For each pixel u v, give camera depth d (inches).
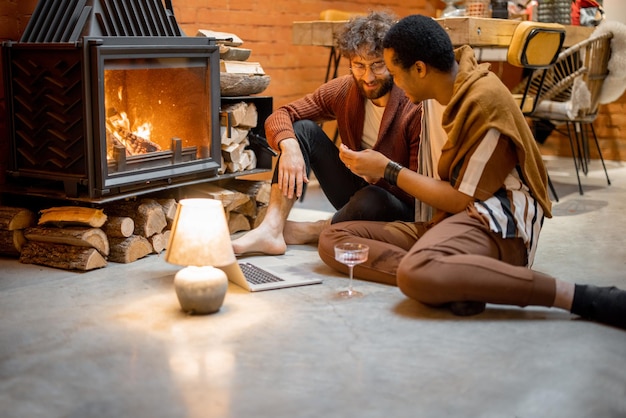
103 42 107.9
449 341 83.6
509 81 236.8
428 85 98.1
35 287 103.7
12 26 127.7
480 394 70.9
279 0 184.7
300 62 194.1
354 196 117.9
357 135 122.6
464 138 95.0
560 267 116.9
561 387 72.5
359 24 112.0
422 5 227.0
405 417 66.4
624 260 121.2
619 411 68.2
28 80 114.2
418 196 100.0
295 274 108.5
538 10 188.5
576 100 177.6
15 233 117.6
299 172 118.6
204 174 129.2
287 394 70.9
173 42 119.6
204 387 72.5
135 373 75.7
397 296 99.2
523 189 97.7
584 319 90.5
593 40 175.0
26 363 78.2
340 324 89.1
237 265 100.3
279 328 87.9
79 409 68.3
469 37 146.7
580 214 157.9
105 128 109.7
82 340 84.4
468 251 91.7
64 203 118.4
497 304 91.4
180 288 91.7
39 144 115.4
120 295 100.4
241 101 137.6
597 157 234.2
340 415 66.8
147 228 118.0
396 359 78.8
